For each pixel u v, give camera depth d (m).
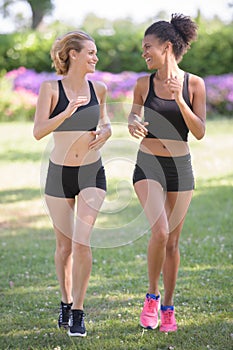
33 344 9.47
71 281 9.98
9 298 11.64
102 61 42.97
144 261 13.98
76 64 9.48
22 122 38.38
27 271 13.38
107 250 14.85
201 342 9.32
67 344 9.41
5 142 31.39
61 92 9.48
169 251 9.69
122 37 43.16
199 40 42.03
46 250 15.12
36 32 44.06
